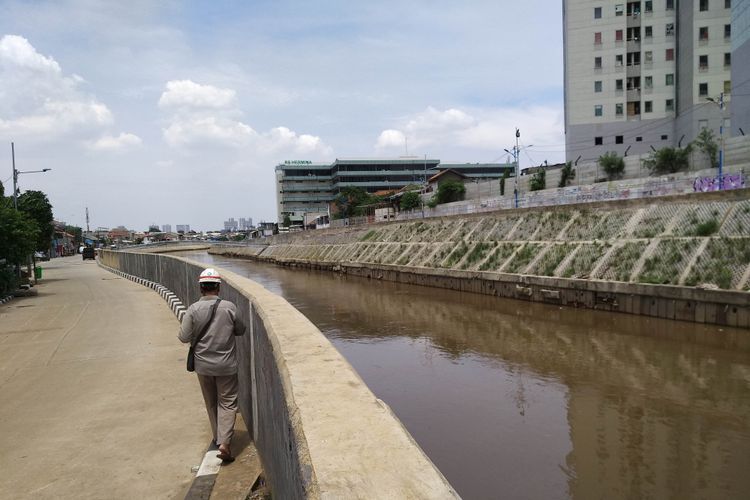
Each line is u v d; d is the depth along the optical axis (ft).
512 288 82.53
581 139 167.12
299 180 380.99
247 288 20.80
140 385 24.54
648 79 163.94
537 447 29.48
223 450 15.20
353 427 6.52
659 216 72.69
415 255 120.47
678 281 60.08
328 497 4.71
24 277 86.74
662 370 42.86
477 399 37.96
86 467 15.83
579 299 70.64
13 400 22.66
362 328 67.10
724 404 35.04
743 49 116.06
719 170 92.73
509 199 132.36
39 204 130.41
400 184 359.05
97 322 44.29
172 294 55.98
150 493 14.19
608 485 25.00
